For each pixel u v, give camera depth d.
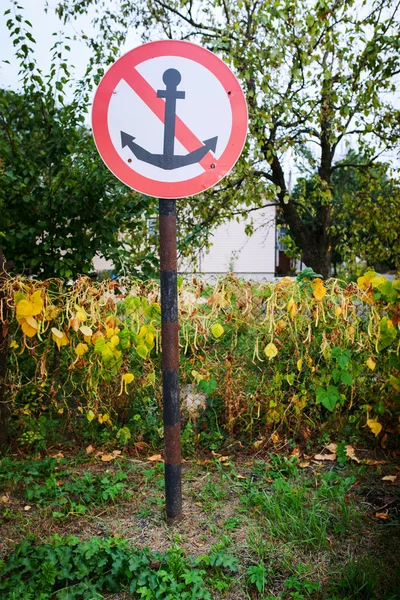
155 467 3.57
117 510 3.04
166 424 2.85
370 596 2.28
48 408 4.21
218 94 2.75
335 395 3.66
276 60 6.96
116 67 2.70
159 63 2.72
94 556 2.48
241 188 7.53
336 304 3.55
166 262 2.78
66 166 5.15
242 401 3.98
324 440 3.86
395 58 7.35
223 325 3.96
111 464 3.68
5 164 4.97
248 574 2.46
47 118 5.35
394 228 9.31
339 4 7.38
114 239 5.20
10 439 3.92
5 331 3.71
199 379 3.75
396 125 8.29
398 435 3.86
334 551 2.62
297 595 2.29
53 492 3.18
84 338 3.60
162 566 2.47
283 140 7.62
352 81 7.75
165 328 2.81
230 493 3.23
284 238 11.30
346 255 9.85
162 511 3.02
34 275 5.24
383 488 3.26
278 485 3.15
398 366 3.59
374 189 9.47
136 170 2.74
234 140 2.78
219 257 23.67
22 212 4.99
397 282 3.52
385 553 2.60
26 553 2.53
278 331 3.65
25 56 5.18
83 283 3.67
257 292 3.72
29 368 4.45
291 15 7.17
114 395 4.00
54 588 2.40
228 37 7.21
